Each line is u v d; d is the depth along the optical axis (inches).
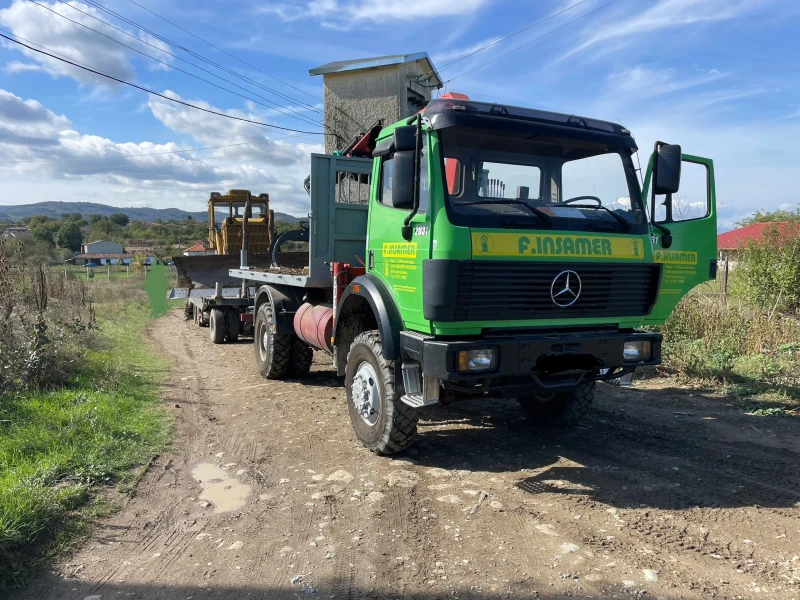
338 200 291.0
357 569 134.4
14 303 330.3
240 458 213.2
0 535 138.6
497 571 131.7
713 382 310.3
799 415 251.3
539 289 176.2
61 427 219.8
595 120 203.0
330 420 259.8
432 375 172.2
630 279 191.0
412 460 206.4
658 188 209.6
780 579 125.2
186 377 360.8
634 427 241.0
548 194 197.0
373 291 206.4
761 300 466.3
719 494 171.3
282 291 344.2
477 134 183.2
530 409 254.7
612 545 142.0
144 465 204.2
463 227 167.9
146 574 134.2
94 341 406.0
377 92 574.2
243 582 130.2
